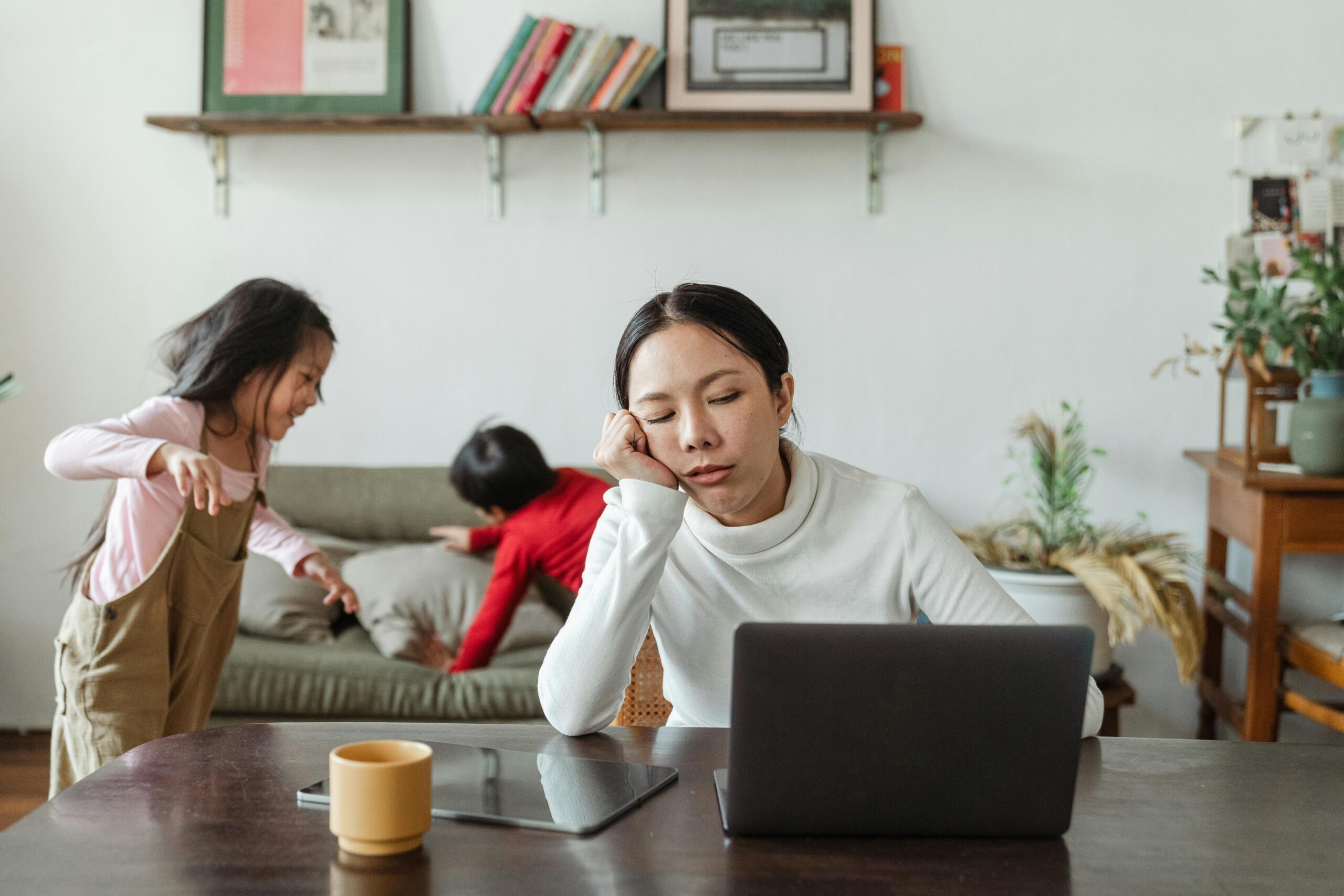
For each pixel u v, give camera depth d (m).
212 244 2.95
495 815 0.83
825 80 2.75
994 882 0.74
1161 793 0.92
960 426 2.87
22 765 2.70
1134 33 2.78
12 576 2.97
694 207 2.88
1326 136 2.76
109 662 1.64
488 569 2.55
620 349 1.15
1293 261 2.77
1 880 0.72
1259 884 0.74
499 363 2.95
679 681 1.25
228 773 0.94
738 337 1.10
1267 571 2.34
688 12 2.75
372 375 2.97
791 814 0.80
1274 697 2.37
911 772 0.79
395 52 2.80
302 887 0.72
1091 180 2.81
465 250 2.93
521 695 2.23
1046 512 2.67
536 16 2.84
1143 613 2.29
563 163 2.89
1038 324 2.85
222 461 1.76
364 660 2.28
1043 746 0.79
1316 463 2.29
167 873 0.74
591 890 0.71
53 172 2.94
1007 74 2.81
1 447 2.96
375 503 2.81
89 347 2.96
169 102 2.92
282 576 2.48
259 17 2.81
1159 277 2.82
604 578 1.08
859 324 2.88
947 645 0.78
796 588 1.21
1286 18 2.76
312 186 2.93
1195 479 2.83
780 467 1.22
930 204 2.85
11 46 2.92
